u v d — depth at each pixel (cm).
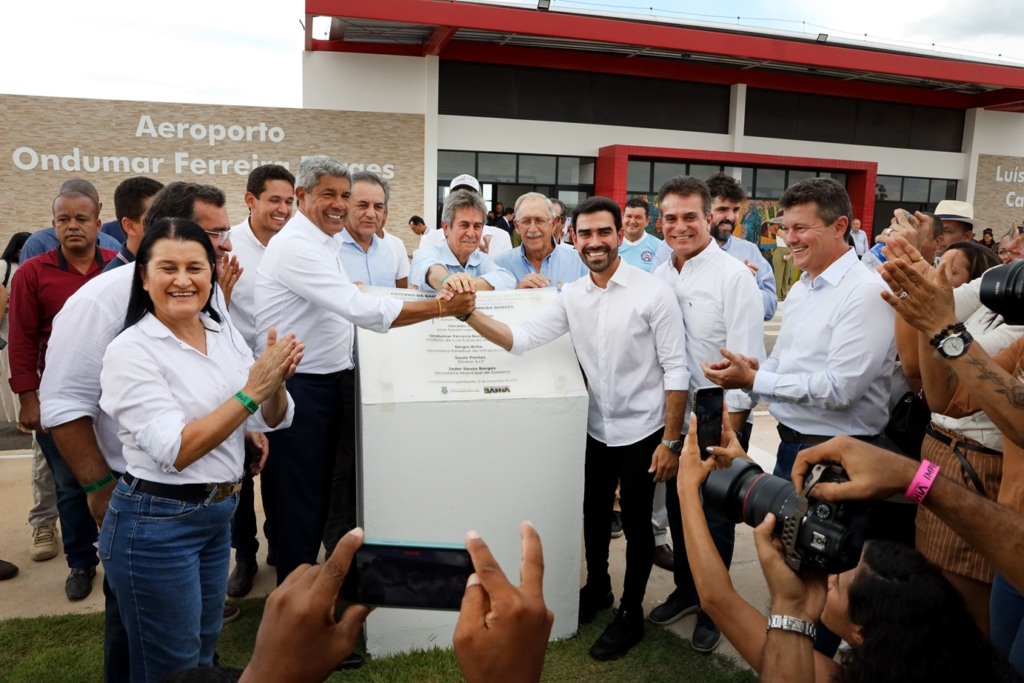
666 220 299
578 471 289
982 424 228
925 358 214
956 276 297
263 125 1454
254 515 341
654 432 291
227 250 274
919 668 124
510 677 84
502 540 285
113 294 219
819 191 260
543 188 1692
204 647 219
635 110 1709
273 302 287
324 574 86
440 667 276
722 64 1691
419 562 107
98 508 226
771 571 122
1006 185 1991
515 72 1627
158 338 195
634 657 289
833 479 131
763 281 449
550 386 285
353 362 314
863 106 1869
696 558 140
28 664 272
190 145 1423
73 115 1363
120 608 201
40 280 315
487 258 392
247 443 254
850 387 253
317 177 275
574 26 1448
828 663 151
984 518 129
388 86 1510
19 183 1356
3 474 462
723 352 255
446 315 274
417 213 1556
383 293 293
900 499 238
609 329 286
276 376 195
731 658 289
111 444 230
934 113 1930
